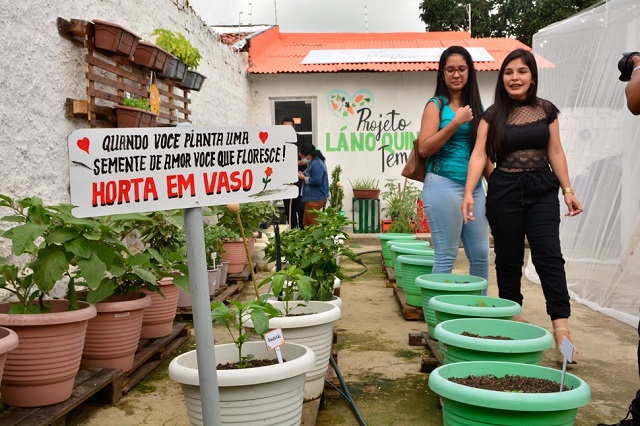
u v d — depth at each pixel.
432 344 4.18
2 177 3.78
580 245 6.44
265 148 1.97
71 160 1.62
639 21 5.29
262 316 2.56
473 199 4.35
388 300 6.41
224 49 9.73
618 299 5.55
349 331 5.09
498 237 4.02
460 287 3.91
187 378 2.38
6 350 2.47
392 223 11.19
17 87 3.95
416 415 3.30
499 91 4.01
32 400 3.01
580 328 5.12
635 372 3.98
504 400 2.17
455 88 4.42
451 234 4.48
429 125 4.39
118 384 3.53
